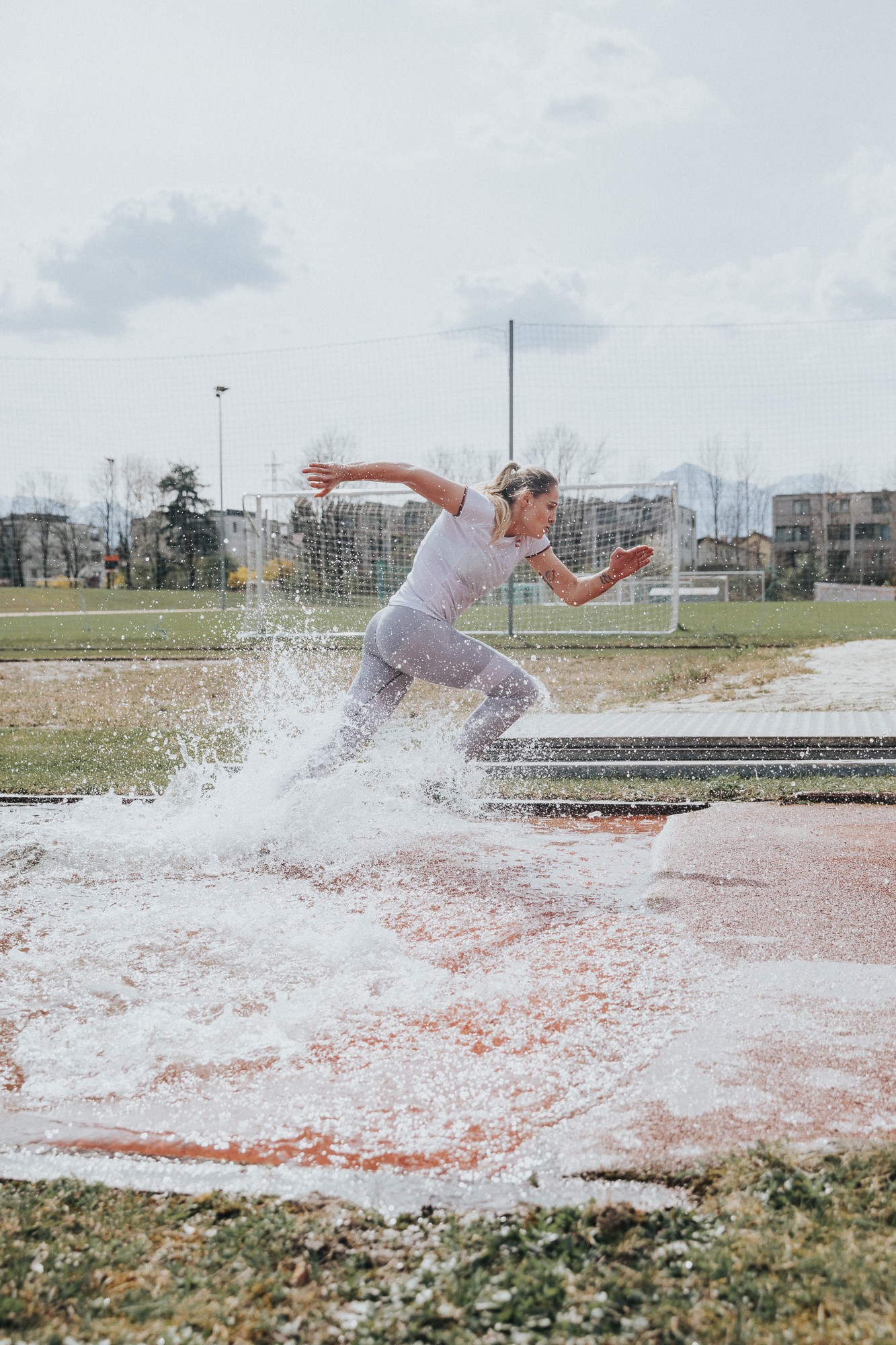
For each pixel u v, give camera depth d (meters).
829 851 4.15
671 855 4.13
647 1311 1.43
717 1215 1.65
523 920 3.36
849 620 21.77
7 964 3.02
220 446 20.05
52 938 3.25
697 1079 2.14
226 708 9.28
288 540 18.72
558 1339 1.38
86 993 2.78
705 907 3.42
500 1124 2.00
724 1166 1.79
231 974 2.92
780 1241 1.57
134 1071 2.30
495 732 4.80
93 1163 1.87
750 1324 1.39
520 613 19.61
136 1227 1.66
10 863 4.16
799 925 3.19
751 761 6.24
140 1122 2.07
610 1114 2.02
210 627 19.17
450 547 4.45
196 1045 2.44
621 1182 1.77
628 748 6.63
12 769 6.28
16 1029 2.55
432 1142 1.95
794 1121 1.95
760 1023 2.43
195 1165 1.85
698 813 5.02
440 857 4.26
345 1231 1.64
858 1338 1.36
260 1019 2.58
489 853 4.35
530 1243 1.59
